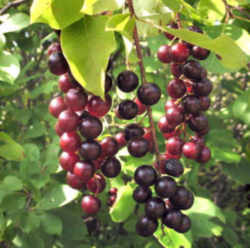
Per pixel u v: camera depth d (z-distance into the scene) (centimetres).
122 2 17
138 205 44
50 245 36
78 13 17
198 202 31
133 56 20
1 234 32
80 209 42
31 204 34
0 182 32
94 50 17
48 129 42
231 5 28
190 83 23
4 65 26
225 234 46
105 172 22
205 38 17
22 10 40
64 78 19
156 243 42
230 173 38
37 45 41
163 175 22
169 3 21
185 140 24
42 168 34
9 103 47
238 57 18
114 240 59
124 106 21
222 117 36
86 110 20
